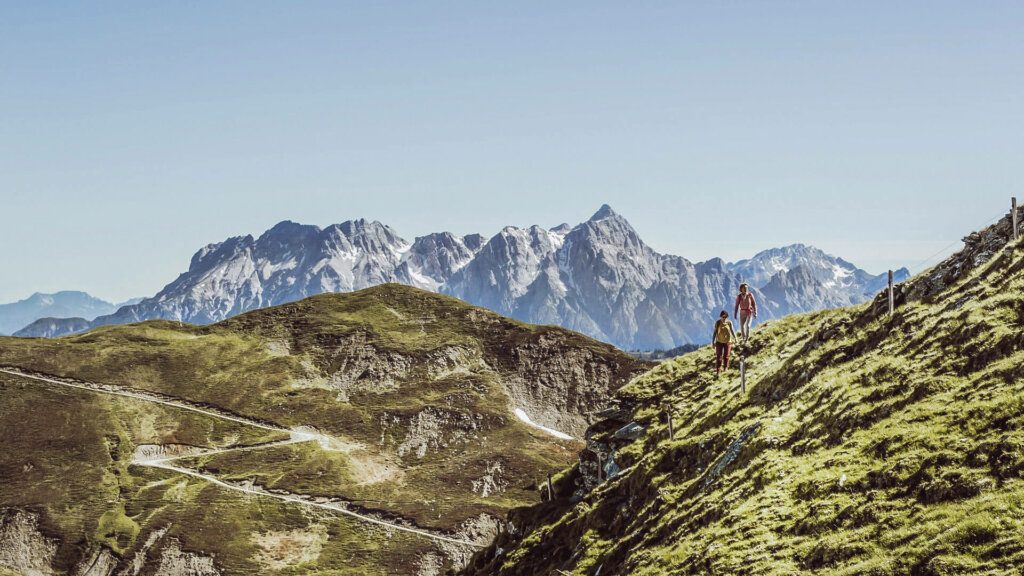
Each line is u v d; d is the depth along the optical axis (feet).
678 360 220.64
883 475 95.30
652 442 177.27
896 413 108.27
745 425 144.36
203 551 596.70
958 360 110.73
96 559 594.24
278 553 606.14
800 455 116.26
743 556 97.25
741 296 187.42
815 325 186.19
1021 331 105.60
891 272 150.30
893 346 130.00
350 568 585.22
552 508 203.10
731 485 120.57
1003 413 92.02
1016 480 81.46
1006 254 129.70
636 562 119.03
